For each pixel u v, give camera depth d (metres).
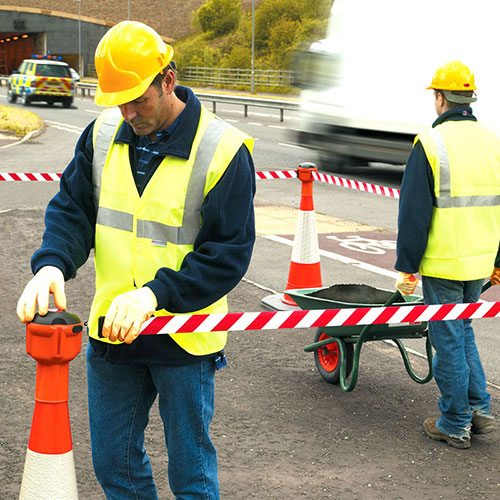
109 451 3.12
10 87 38.22
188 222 2.93
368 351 6.45
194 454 3.05
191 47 74.44
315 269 7.44
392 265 9.41
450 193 4.62
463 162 4.64
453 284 4.75
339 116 17.00
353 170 18.27
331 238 10.99
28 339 2.39
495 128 13.40
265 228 11.55
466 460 4.63
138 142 3.01
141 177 2.98
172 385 2.99
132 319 2.56
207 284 2.79
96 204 3.10
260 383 5.70
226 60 72.44
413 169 4.60
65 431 2.42
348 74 16.70
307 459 4.57
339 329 5.27
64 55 85.75
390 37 15.62
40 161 18.11
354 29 16.55
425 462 4.59
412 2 15.18
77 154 3.08
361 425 5.05
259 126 27.83
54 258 2.83
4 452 4.54
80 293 7.94
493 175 4.75
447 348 4.70
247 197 2.91
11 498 4.04
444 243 4.66
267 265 9.27
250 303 7.69
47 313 2.41
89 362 3.11
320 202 14.16
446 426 4.82
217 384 5.66
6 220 11.43
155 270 2.96
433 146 4.60
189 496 3.07
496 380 5.90
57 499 2.41
